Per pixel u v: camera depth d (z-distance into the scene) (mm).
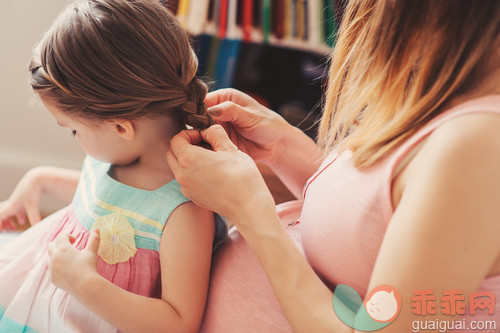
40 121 1692
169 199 694
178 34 685
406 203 445
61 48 622
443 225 415
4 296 784
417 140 477
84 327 700
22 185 940
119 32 620
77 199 810
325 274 596
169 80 656
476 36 459
